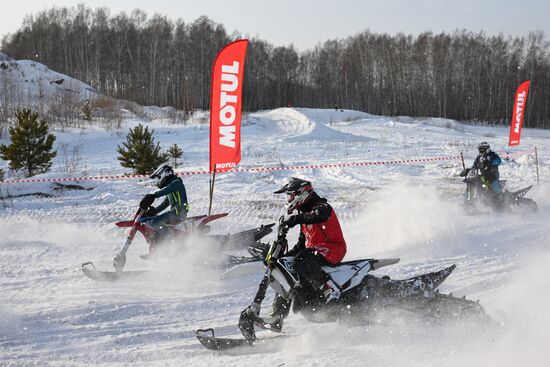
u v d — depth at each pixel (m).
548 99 106.19
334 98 122.81
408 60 110.69
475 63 106.44
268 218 14.56
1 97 49.41
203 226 9.95
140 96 97.56
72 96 58.62
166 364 5.64
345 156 32.56
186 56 109.44
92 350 6.03
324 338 6.27
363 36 130.50
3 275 9.14
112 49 108.69
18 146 23.55
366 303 6.48
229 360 5.70
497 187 14.77
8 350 6.00
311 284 6.34
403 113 110.25
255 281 8.86
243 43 13.29
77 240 12.05
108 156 31.78
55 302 7.71
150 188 20.45
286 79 128.50
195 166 27.64
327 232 6.52
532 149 37.06
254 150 35.88
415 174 24.53
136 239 12.15
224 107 13.41
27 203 17.20
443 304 6.42
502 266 9.40
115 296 8.02
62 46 110.75
